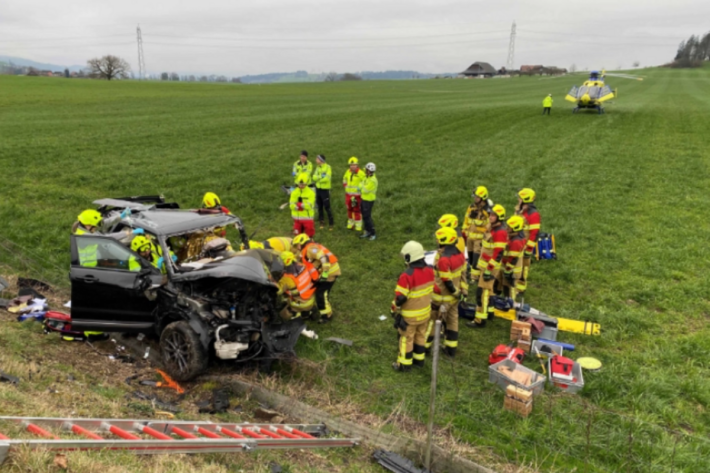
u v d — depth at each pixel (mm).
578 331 7254
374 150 22797
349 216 12117
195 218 6902
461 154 21734
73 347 6336
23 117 30781
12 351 5656
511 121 32406
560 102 47562
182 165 18688
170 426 4285
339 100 53594
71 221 11672
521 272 8391
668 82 83375
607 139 24922
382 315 7926
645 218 12758
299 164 12602
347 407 5535
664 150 21891
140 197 9516
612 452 4781
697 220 12523
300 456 4625
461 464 4629
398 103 48875
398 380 6105
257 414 5312
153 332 6316
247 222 12648
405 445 4887
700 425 5199
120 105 41375
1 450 2910
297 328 6375
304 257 7395
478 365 6488
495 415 5352
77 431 3682
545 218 12758
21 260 9281
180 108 40625
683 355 6609
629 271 9508
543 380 5594
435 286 6480
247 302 6098
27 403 4266
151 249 6477
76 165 18203
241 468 4164
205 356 5656
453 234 6340
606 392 5758
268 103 47812
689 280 9008
